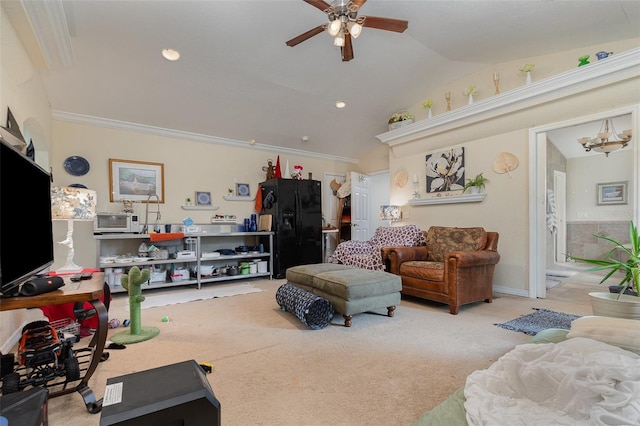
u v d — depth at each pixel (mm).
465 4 2807
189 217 4922
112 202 4297
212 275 4754
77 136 4094
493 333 2498
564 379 951
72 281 1766
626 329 1185
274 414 1456
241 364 1972
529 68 3605
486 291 3361
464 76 4469
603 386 867
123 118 4289
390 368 1912
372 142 6328
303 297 2732
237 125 4949
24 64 2490
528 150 3697
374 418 1425
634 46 3168
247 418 1425
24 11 2123
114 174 4324
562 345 1151
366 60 3861
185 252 4344
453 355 2092
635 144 2943
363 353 2137
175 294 3984
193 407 887
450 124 4352
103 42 3055
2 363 1560
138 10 2727
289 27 3113
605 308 1831
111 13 2727
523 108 3645
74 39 2961
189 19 2887
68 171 4012
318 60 3758
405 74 4277
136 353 2137
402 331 2570
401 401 1560
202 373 1048
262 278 5258
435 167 4699
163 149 4734
